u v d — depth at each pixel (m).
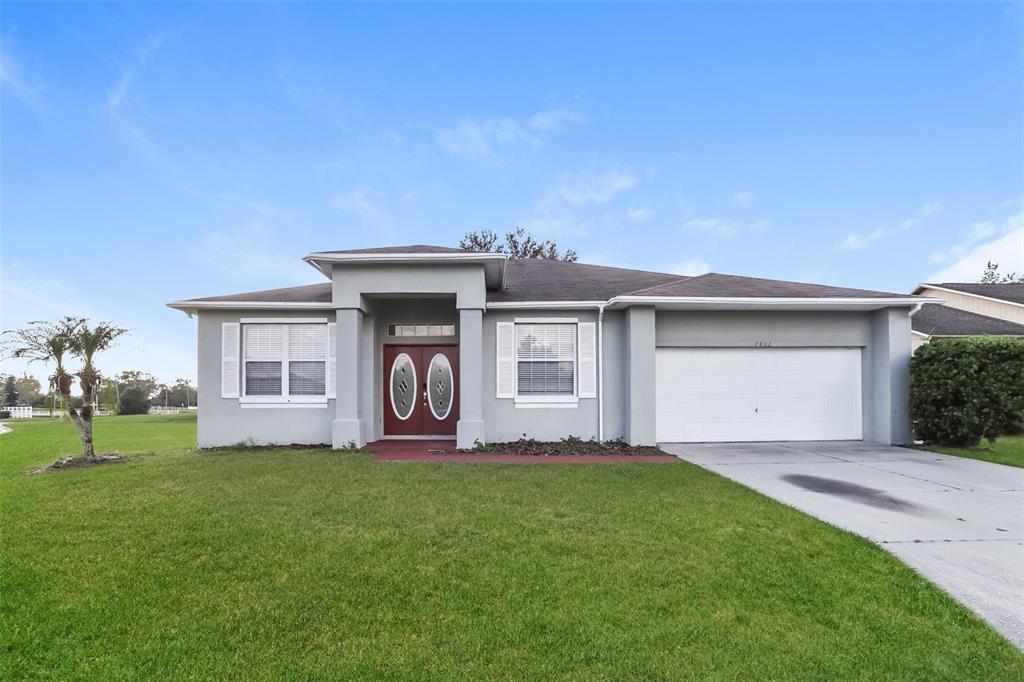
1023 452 10.26
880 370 11.73
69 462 9.53
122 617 3.59
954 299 20.88
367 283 11.06
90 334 9.86
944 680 2.93
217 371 11.67
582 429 11.67
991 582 4.16
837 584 4.12
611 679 2.89
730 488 7.14
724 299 10.89
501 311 11.74
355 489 7.05
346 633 3.38
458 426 10.84
